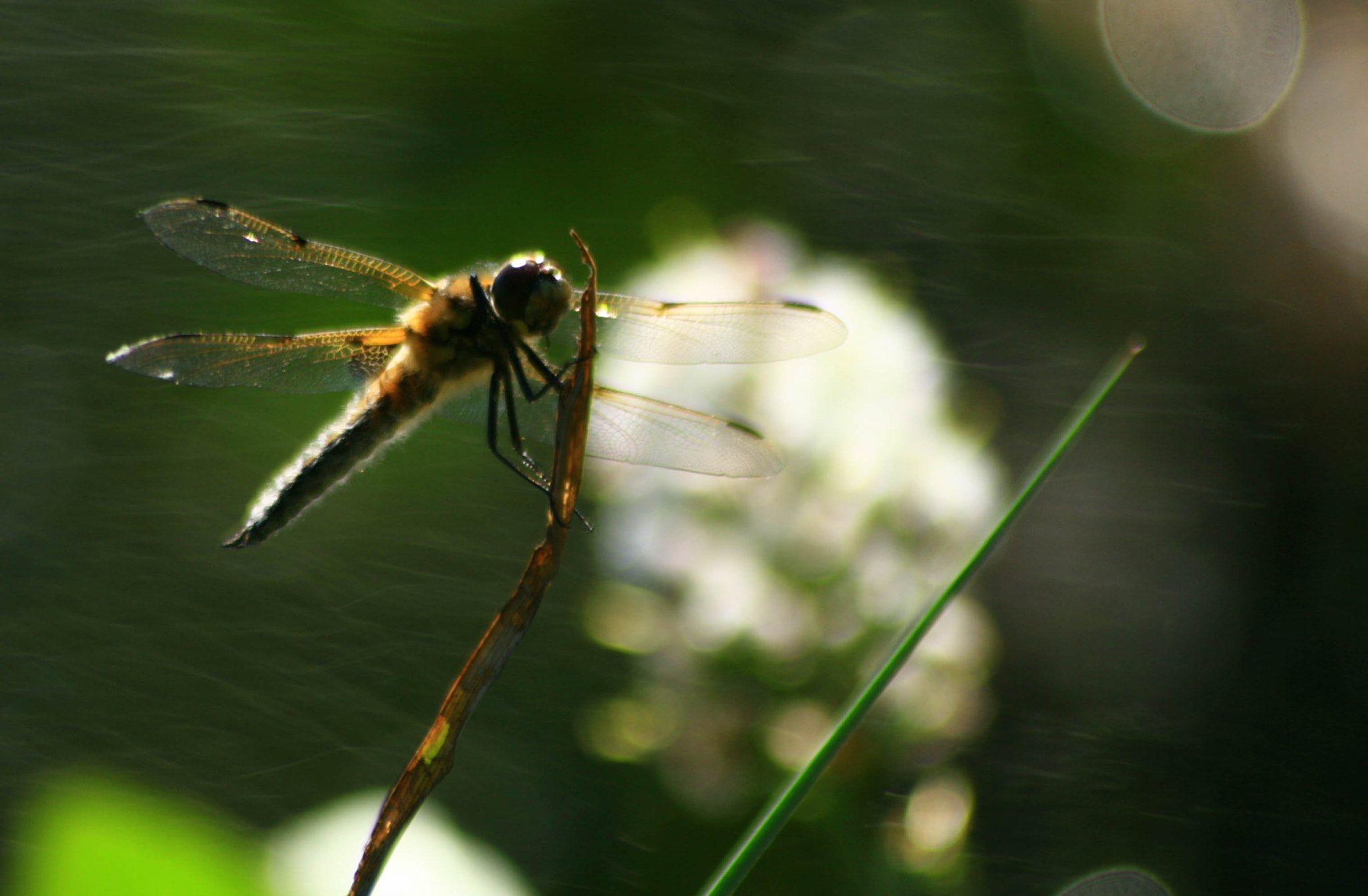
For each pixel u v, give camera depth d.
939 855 1.65
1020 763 1.70
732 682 1.66
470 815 1.69
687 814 1.67
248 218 1.65
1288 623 1.72
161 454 1.75
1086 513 1.73
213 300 1.75
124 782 1.70
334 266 1.65
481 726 1.70
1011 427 1.74
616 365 1.67
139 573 1.73
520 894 1.62
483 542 1.74
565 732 1.70
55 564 1.73
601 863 1.67
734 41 1.92
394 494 1.75
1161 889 1.68
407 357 1.65
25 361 1.75
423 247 1.75
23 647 1.72
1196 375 1.75
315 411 1.75
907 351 1.67
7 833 1.68
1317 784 1.69
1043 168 1.90
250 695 1.71
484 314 1.65
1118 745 1.70
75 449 1.75
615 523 1.67
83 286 1.75
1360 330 1.75
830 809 1.65
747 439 1.65
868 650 1.66
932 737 1.65
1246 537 1.73
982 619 1.66
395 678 1.72
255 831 1.69
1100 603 1.72
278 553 1.74
